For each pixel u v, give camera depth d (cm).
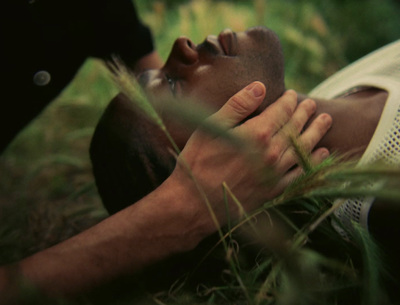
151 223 120
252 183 124
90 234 121
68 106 297
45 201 221
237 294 138
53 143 278
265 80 146
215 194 122
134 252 119
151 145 142
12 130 182
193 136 126
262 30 153
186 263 145
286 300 99
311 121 147
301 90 311
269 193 127
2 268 116
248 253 144
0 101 170
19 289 108
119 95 152
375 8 427
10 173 253
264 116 127
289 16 388
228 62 144
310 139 135
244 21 344
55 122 294
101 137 150
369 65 173
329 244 141
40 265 116
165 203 121
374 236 135
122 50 196
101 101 309
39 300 107
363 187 113
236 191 124
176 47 148
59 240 187
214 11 349
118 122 147
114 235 119
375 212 131
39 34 162
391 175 92
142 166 142
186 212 121
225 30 149
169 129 141
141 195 145
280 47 154
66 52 174
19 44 161
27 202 222
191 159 124
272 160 123
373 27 416
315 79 328
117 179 148
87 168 248
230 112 125
